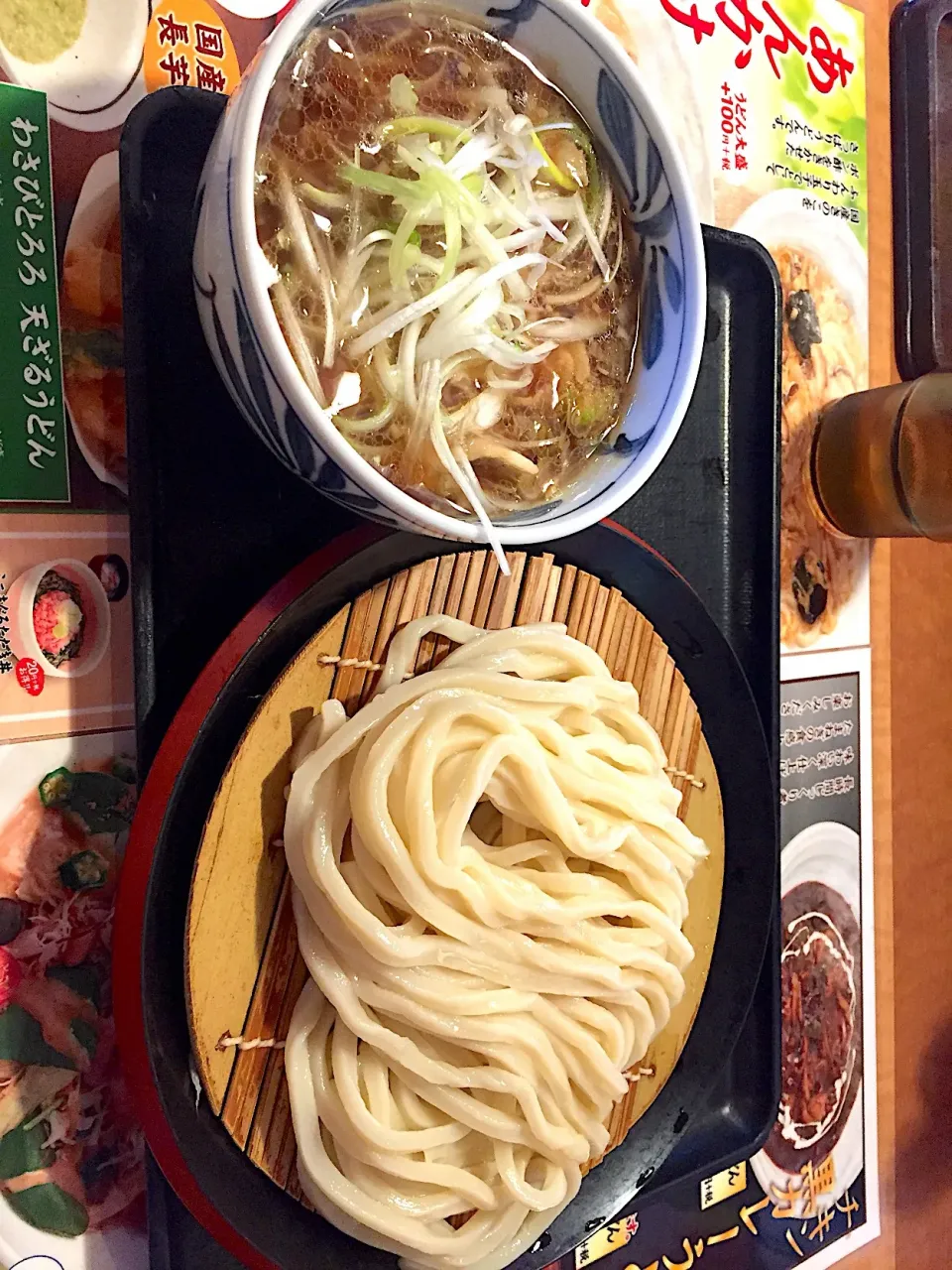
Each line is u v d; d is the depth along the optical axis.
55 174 0.61
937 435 0.98
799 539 1.07
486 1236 0.63
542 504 0.57
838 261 1.09
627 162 0.59
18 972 0.60
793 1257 1.04
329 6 0.48
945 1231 1.23
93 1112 0.63
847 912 1.12
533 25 0.56
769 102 1.02
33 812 0.60
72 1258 0.61
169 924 0.56
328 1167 0.58
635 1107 0.74
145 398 0.58
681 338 0.58
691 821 0.79
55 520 0.61
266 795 0.58
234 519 0.62
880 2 1.14
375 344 0.52
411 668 0.64
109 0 0.63
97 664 0.63
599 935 0.66
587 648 0.70
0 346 0.59
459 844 0.60
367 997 0.58
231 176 0.44
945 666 1.24
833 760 1.10
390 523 0.53
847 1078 1.11
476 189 0.55
